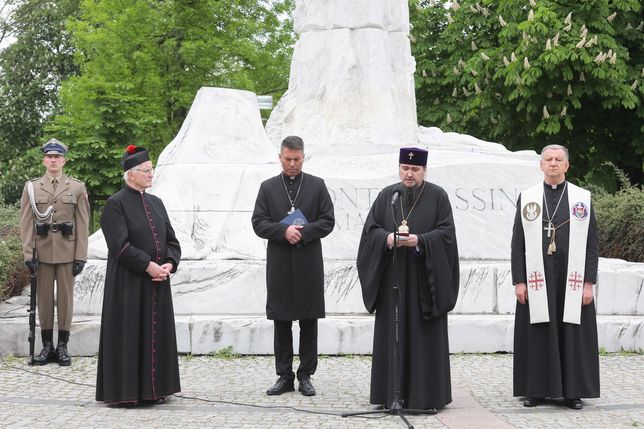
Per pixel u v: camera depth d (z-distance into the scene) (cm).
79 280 933
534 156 1189
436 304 645
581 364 672
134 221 684
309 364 705
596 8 1653
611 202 1380
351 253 1012
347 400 678
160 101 2447
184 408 648
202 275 927
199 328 870
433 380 643
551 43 1577
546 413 642
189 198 1027
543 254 689
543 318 675
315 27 1168
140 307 672
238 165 1057
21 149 3147
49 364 831
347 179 1027
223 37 2561
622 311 955
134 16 2438
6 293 1049
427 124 2009
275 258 701
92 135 1767
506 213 1048
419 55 1998
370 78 1141
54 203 845
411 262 658
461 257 1032
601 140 1873
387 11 1183
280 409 642
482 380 762
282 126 1194
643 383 751
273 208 710
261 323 873
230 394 698
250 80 2586
